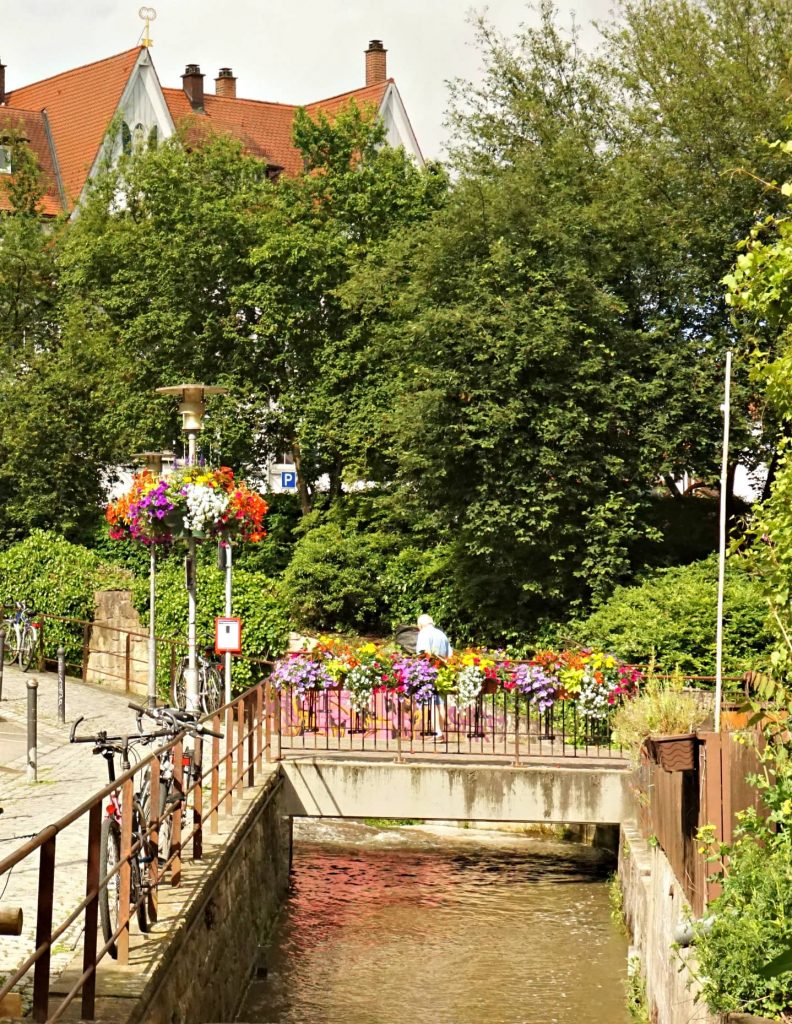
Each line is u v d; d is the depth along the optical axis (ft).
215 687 68.39
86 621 80.69
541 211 90.48
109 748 27.71
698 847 30.78
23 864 36.22
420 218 119.14
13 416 109.60
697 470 88.33
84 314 119.75
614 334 87.92
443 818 52.44
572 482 86.07
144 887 27.66
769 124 88.22
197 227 116.06
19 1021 18.70
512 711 68.23
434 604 95.76
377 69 202.80
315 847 63.41
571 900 53.93
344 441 110.42
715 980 25.73
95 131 177.47
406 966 44.78
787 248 27.35
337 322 116.47
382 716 61.21
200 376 117.60
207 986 32.55
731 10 92.12
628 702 51.37
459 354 86.74
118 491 122.21
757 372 28.60
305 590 96.94
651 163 93.15
